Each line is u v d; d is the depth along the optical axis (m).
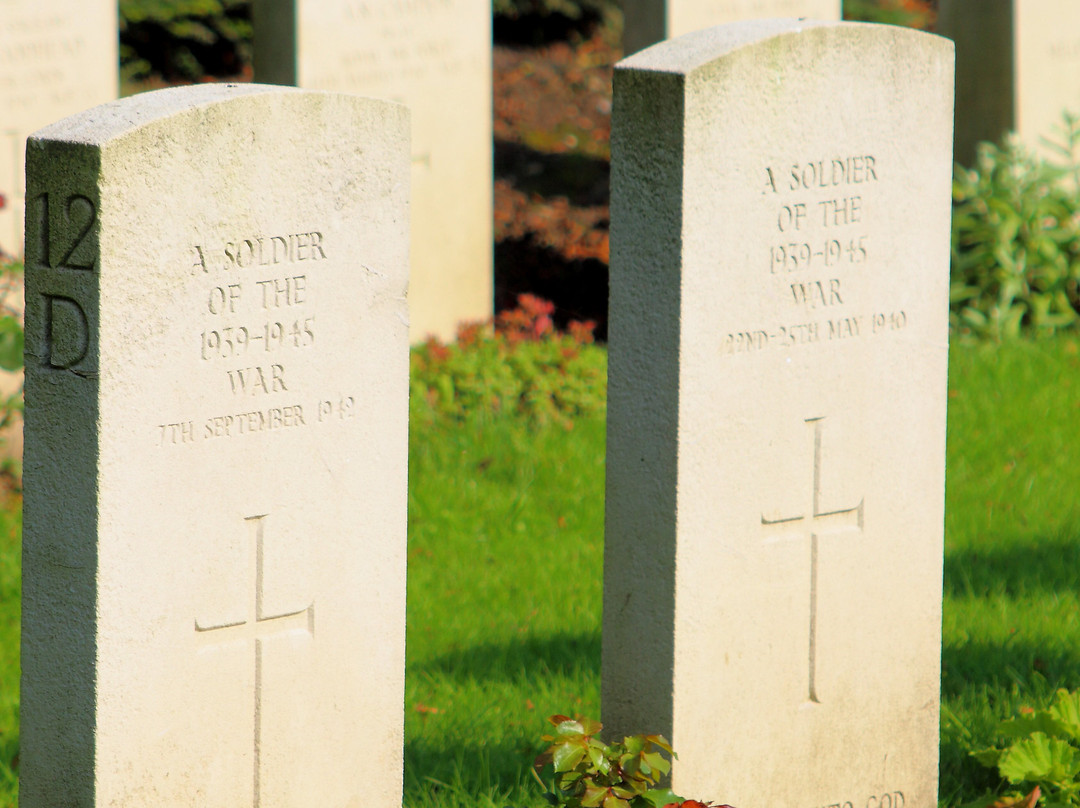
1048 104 11.16
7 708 5.68
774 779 4.74
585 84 17.42
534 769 4.62
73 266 3.80
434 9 9.64
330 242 4.24
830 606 4.78
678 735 4.46
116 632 3.97
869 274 4.67
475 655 6.11
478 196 10.09
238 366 4.10
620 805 4.05
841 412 4.68
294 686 4.40
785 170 4.39
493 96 16.78
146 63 15.84
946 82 4.75
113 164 3.73
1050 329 10.21
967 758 5.34
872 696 4.95
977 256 10.42
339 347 4.32
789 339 4.50
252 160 4.02
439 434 8.29
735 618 4.54
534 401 8.61
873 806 5.02
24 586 4.04
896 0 19.12
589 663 6.01
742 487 4.48
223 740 4.27
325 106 4.15
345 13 9.22
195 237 3.94
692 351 4.27
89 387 3.83
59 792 4.09
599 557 7.04
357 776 4.61
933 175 4.79
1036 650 6.02
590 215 13.37
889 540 4.89
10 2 8.39
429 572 6.84
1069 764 4.68
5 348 6.92
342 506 4.41
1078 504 7.54
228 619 4.21
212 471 4.09
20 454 8.17
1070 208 10.54
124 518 3.93
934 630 5.08
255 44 9.39
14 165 8.53
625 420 4.42
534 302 9.55
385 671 4.62
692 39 4.38
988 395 8.96
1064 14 11.09
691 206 4.19
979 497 7.63
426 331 10.00
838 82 4.46
